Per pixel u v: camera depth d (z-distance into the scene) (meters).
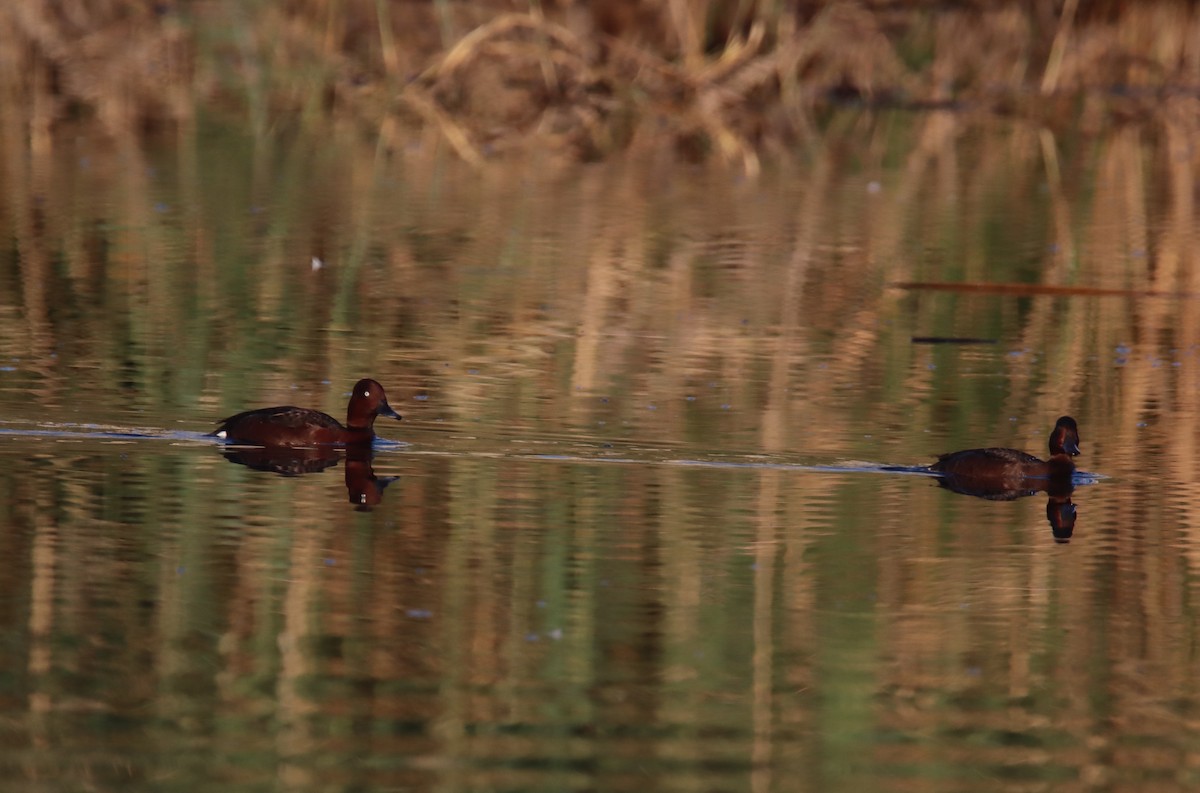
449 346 19.83
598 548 12.88
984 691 10.62
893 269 25.48
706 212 30.27
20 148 35.09
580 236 27.64
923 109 42.94
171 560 12.39
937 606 11.95
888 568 12.62
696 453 15.53
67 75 41.41
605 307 22.36
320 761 9.42
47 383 17.38
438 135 38.28
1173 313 22.72
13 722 9.84
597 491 14.24
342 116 39.66
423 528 13.23
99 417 16.16
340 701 10.20
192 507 13.56
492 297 22.77
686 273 24.84
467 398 17.38
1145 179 34.84
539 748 9.66
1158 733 10.12
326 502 13.79
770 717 10.16
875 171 35.53
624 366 19.08
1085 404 17.94
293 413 15.25
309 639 11.09
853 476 14.97
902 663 10.97
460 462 15.09
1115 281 24.92
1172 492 14.70
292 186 31.81
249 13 39.88
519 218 29.17
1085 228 29.16
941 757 9.73
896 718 10.25
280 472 14.64
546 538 13.04
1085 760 9.77
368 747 9.62
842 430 16.56
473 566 12.42
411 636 11.17
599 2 41.59
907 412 17.36
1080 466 15.55
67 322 20.48
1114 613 11.88
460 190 32.06
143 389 17.28
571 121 39.53
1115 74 43.12
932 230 28.78
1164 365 19.80
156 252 25.22
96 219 27.70
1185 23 43.03
